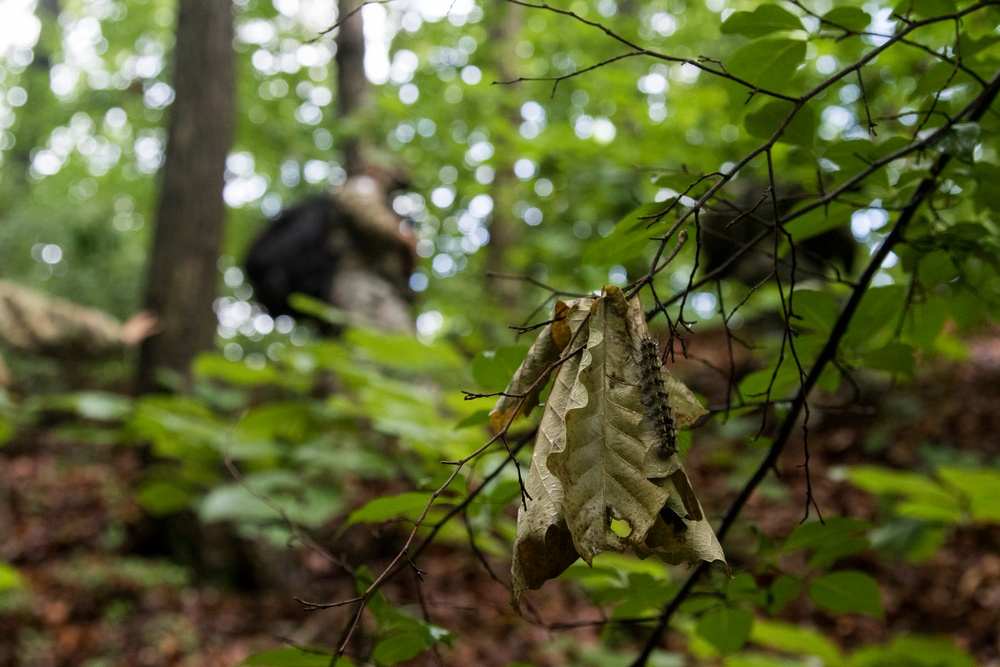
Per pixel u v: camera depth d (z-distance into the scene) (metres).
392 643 1.40
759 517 5.89
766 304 5.38
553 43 7.79
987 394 7.21
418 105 7.19
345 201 6.38
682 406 0.83
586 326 0.89
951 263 1.76
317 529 5.12
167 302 6.89
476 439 2.39
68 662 4.80
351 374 2.91
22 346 8.59
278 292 6.40
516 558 0.82
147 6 14.87
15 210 13.15
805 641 2.21
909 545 2.08
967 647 4.51
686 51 8.85
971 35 1.85
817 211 1.62
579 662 4.13
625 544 0.77
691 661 3.38
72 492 7.04
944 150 1.38
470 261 10.29
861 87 1.20
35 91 15.98
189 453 3.49
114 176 15.70
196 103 7.17
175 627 5.09
